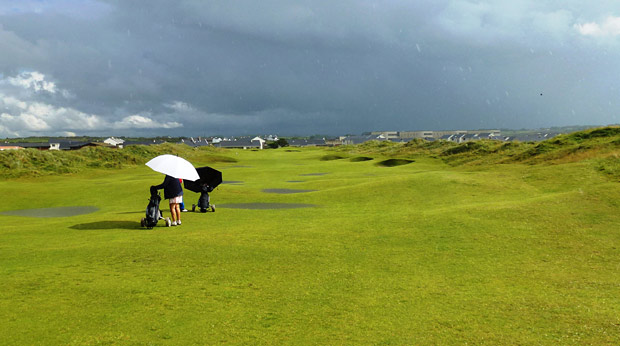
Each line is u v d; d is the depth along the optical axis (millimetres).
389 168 50812
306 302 7852
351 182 32906
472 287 8773
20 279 8602
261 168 52625
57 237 12906
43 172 43062
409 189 25094
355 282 9000
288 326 6801
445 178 27281
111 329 6500
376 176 39594
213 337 6344
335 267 10016
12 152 44781
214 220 16750
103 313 7094
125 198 25031
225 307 7520
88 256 10492
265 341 6258
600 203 14906
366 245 11961
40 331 6344
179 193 15445
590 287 8758
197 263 10078
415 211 17828
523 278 9328
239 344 6141
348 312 7422
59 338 6141
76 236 13078
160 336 6328
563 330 6754
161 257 10508
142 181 30906
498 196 22922
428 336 6523
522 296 8266
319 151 112000
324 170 48906
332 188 28000
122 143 146250
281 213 18875
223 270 9617
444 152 60094
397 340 6371
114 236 13023
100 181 36406
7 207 22453
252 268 9820
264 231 13773
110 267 9664
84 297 7766
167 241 12195
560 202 15492
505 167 36531
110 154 55219
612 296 8258
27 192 26562
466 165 45844
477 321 7098
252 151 115188
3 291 7914
